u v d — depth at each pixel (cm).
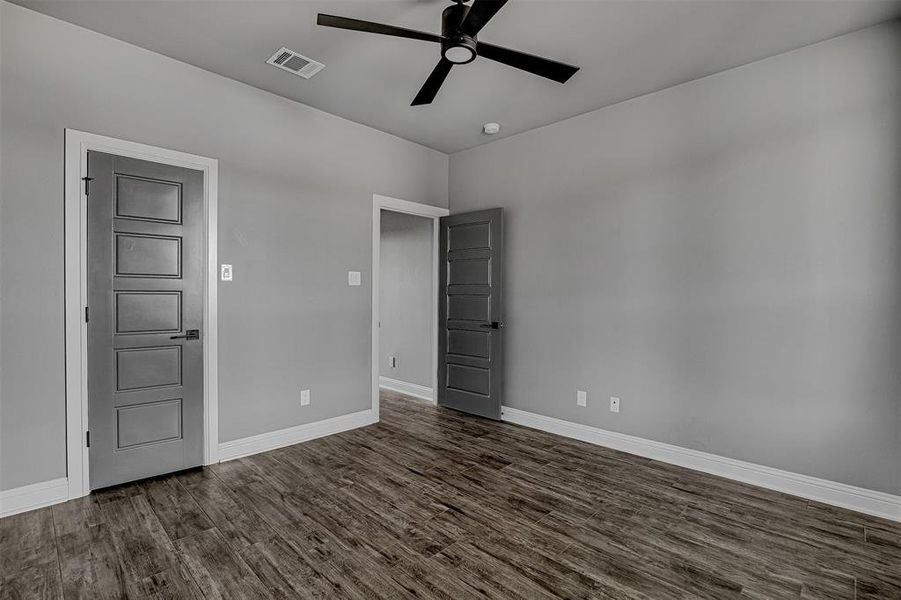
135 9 243
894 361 246
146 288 285
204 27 260
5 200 238
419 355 525
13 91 240
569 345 384
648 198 338
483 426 411
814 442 270
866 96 254
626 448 349
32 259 246
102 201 269
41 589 183
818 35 260
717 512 253
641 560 207
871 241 252
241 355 329
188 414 304
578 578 194
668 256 328
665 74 308
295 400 359
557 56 286
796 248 275
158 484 281
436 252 480
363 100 356
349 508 253
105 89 269
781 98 281
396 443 362
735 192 298
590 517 246
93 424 267
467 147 464
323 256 377
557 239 394
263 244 340
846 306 259
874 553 214
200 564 200
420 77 318
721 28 254
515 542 221
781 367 280
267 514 245
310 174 368
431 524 237
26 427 245
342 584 188
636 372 344
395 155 433
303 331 364
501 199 439
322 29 261
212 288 313
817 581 193
